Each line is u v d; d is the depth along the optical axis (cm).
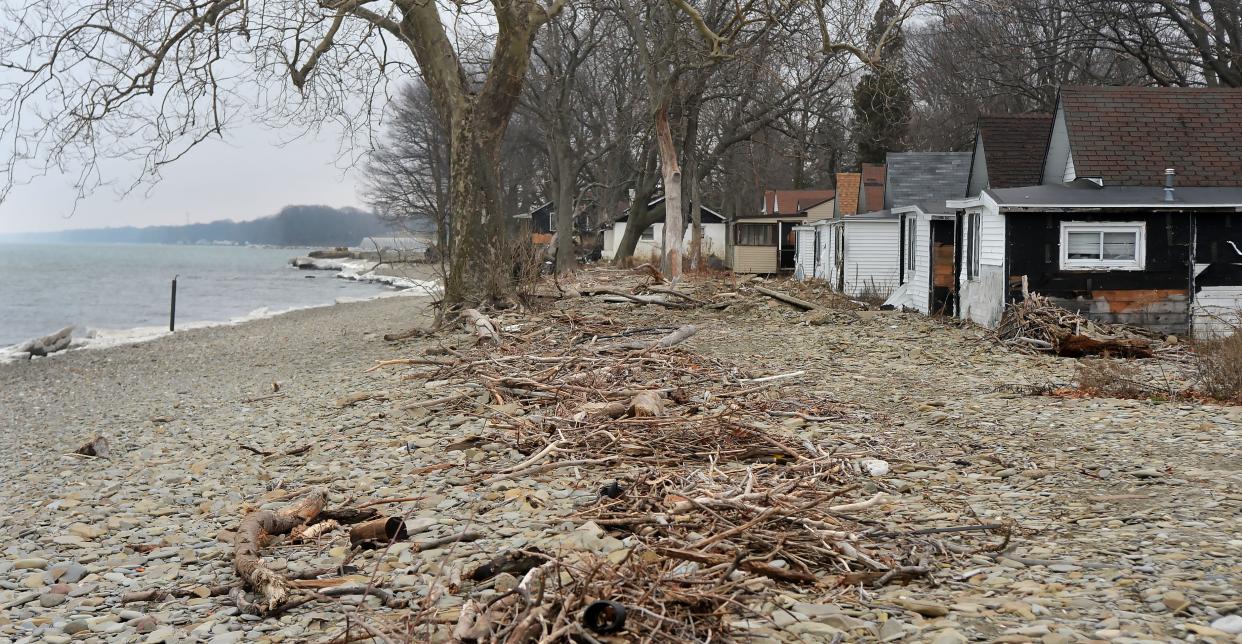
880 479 796
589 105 5200
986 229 2022
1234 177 2072
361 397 1311
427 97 5509
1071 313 1767
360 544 679
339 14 2152
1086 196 1922
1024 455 875
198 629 543
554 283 2792
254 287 6775
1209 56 3484
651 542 619
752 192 8088
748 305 2427
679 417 1005
